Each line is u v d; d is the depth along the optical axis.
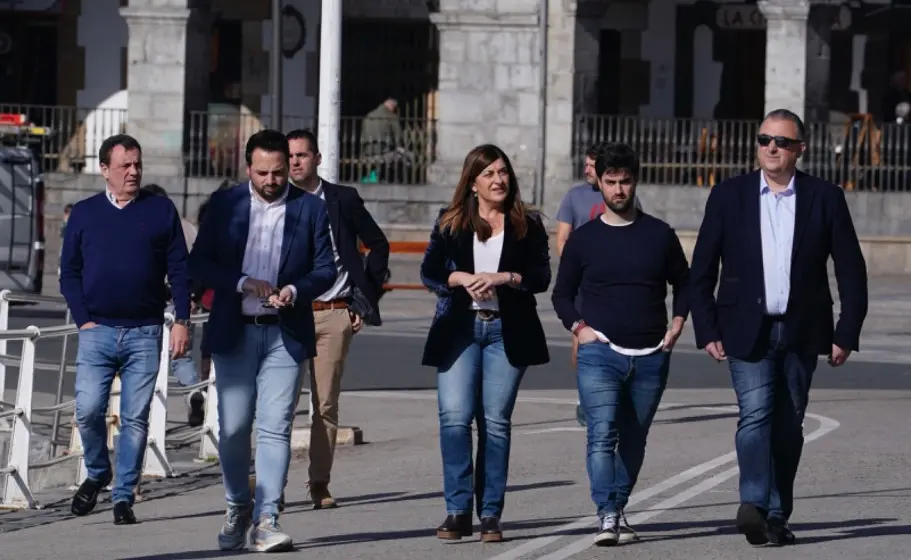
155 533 21.88
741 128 67.44
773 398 19.70
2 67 75.75
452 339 20.20
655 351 20.12
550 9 67.38
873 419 32.75
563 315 20.36
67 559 19.78
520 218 20.14
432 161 69.06
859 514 22.20
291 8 74.44
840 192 19.72
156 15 68.00
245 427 19.97
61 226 68.44
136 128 68.38
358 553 19.72
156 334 22.83
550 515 22.44
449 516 20.41
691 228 67.12
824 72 68.12
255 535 19.73
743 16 74.38
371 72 75.25
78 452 27.38
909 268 66.44
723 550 19.64
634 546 19.95
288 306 19.64
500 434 20.25
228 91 74.69
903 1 74.62
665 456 27.97
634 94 75.00
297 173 23.20
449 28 67.81
